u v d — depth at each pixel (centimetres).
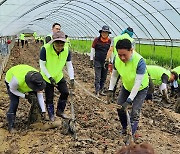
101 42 946
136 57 520
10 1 1071
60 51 616
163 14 1473
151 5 1461
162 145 598
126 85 552
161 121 777
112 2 1694
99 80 975
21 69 598
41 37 4481
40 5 1580
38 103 640
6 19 1259
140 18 1714
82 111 791
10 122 622
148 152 152
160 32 1666
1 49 1698
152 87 896
